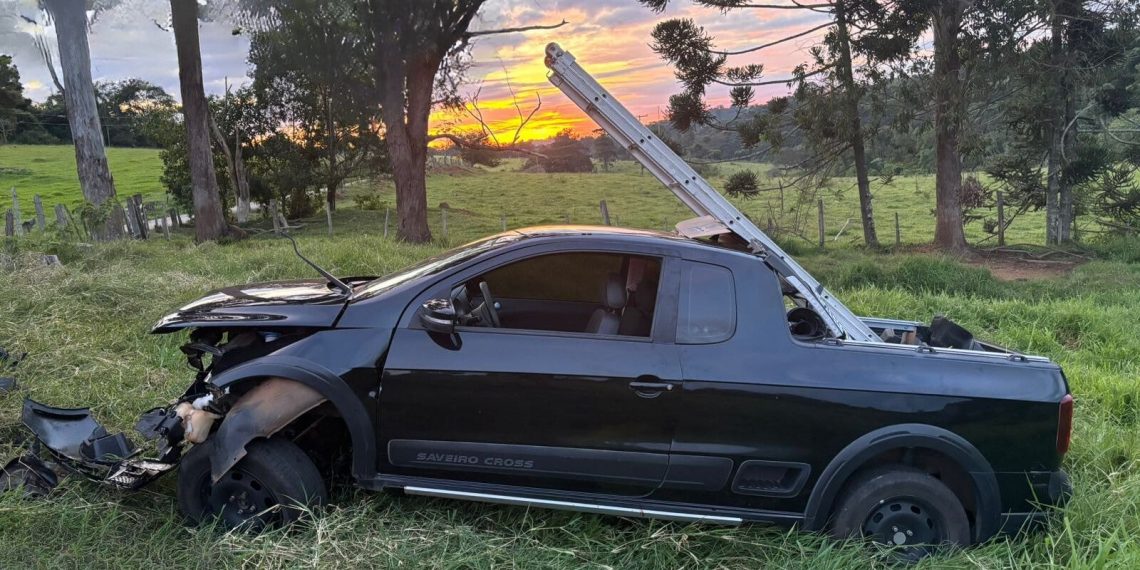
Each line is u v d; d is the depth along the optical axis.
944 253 21.52
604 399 3.45
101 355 5.75
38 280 7.48
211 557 3.26
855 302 9.86
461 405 3.48
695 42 21.62
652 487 3.53
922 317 9.35
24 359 5.46
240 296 4.14
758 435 3.48
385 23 20.11
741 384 3.46
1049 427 3.57
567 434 3.48
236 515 3.57
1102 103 23.08
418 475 3.59
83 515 3.46
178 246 17.95
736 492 3.53
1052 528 3.63
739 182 24.34
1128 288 14.84
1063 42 22.20
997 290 14.88
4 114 58.12
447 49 21.64
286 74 30.28
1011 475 3.56
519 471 3.53
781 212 27.44
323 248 12.82
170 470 3.72
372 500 3.79
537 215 33.25
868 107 22.81
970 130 21.27
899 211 35.25
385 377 3.48
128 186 49.56
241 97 33.06
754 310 3.61
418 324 3.57
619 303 4.01
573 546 3.53
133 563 3.25
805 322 3.87
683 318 3.58
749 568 3.44
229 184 33.44
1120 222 25.36
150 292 7.74
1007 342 8.25
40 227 20.36
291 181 32.09
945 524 3.54
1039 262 20.89
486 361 3.48
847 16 21.98
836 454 3.50
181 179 32.94
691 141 25.59
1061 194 23.95
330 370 3.48
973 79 20.73
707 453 3.48
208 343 3.95
